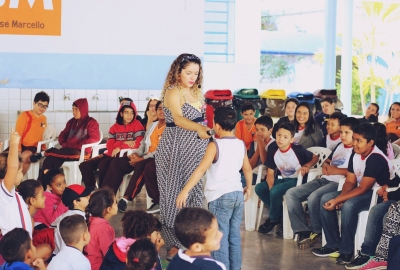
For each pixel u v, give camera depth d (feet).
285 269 14.99
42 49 25.13
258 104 25.50
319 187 17.46
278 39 40.32
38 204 13.64
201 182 14.30
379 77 44.21
